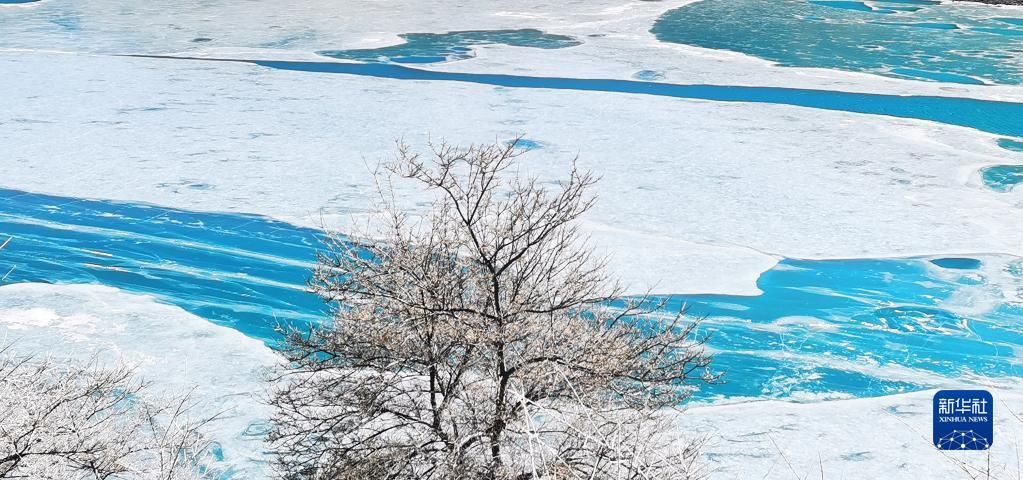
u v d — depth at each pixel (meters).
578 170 21.94
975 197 20.30
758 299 14.95
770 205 19.64
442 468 6.62
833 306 14.77
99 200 19.64
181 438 7.59
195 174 21.56
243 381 11.60
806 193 20.52
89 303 14.27
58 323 13.47
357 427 7.11
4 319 13.52
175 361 12.21
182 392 11.12
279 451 8.03
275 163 22.52
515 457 6.62
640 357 7.53
